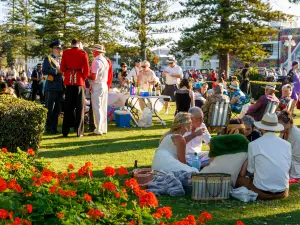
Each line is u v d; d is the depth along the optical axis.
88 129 12.17
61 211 3.27
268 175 5.99
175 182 6.15
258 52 35.09
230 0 34.59
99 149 9.46
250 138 7.34
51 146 9.65
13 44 54.66
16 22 56.12
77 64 10.66
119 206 3.65
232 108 14.87
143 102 14.20
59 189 3.68
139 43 38.56
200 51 34.97
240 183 6.20
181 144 6.61
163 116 15.88
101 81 11.23
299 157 7.15
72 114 10.91
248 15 34.50
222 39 33.78
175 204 5.73
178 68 16.39
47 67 11.14
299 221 5.21
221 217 5.29
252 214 5.41
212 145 6.27
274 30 35.66
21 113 7.77
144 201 3.62
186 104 12.07
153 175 6.32
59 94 11.35
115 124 13.67
